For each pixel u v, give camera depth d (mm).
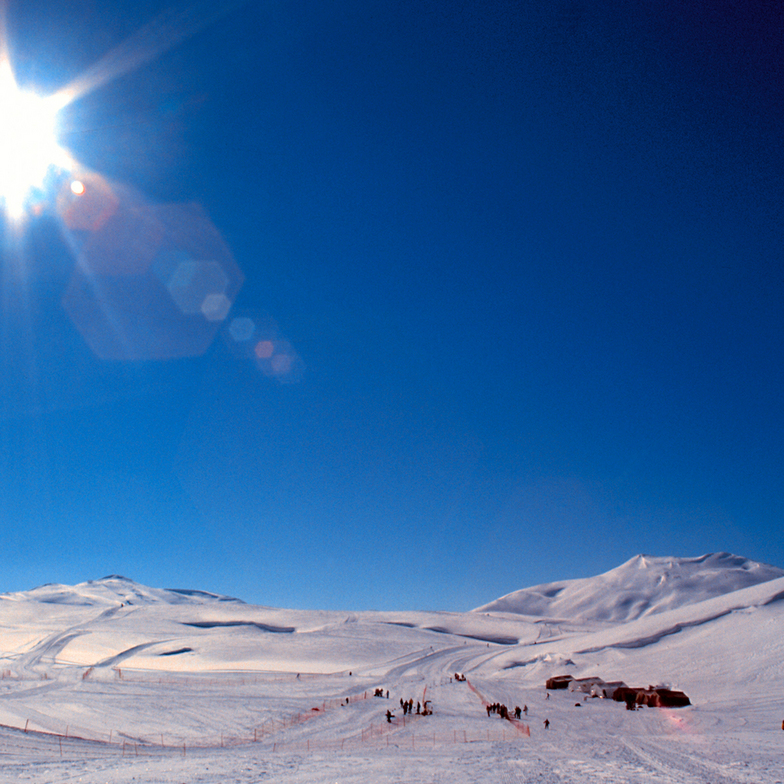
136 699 54562
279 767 23719
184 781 20453
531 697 63219
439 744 32094
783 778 20766
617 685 63938
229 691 64375
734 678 61844
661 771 22344
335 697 59406
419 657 117062
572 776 21328
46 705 48688
